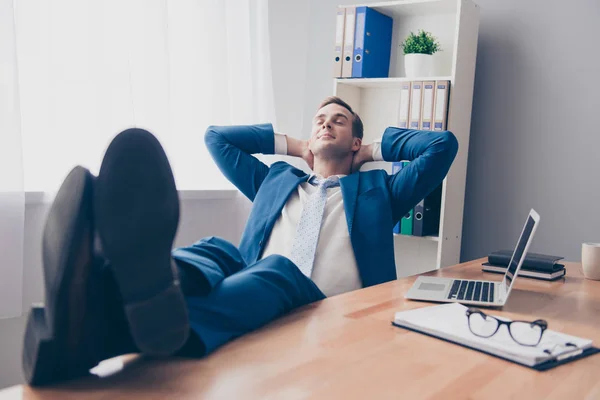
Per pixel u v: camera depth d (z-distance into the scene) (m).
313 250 1.92
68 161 2.24
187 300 0.98
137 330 0.78
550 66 2.78
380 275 1.92
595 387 0.84
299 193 2.06
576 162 2.72
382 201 2.02
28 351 0.80
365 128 3.20
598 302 1.47
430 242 3.03
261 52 3.19
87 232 0.78
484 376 0.87
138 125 2.50
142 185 0.80
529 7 2.82
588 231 2.70
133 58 2.47
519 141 2.86
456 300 1.35
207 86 2.87
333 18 3.41
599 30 2.66
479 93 2.95
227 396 0.76
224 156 2.28
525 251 1.35
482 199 2.95
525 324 1.10
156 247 0.81
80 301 0.78
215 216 2.96
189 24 2.81
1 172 1.94
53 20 2.20
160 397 0.75
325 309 1.25
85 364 0.82
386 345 1.00
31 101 2.17
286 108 3.43
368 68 2.96
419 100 2.76
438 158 2.03
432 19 3.02
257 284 1.11
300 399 0.76
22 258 2.00
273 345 0.98
